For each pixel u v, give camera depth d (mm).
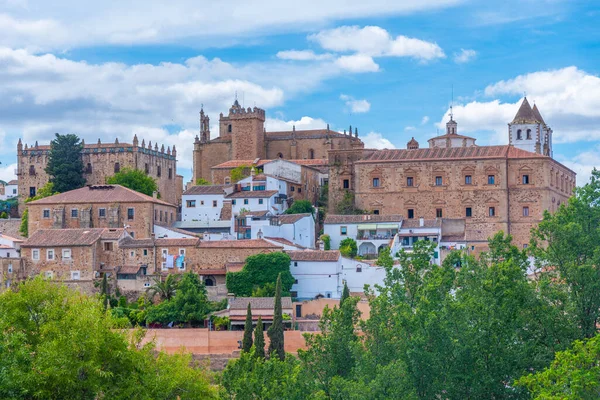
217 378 115562
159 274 190875
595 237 125438
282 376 110125
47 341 102562
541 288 121562
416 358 109750
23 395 96750
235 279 183750
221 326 168000
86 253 192625
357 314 121188
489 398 111188
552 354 114625
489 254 131625
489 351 112062
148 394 101938
